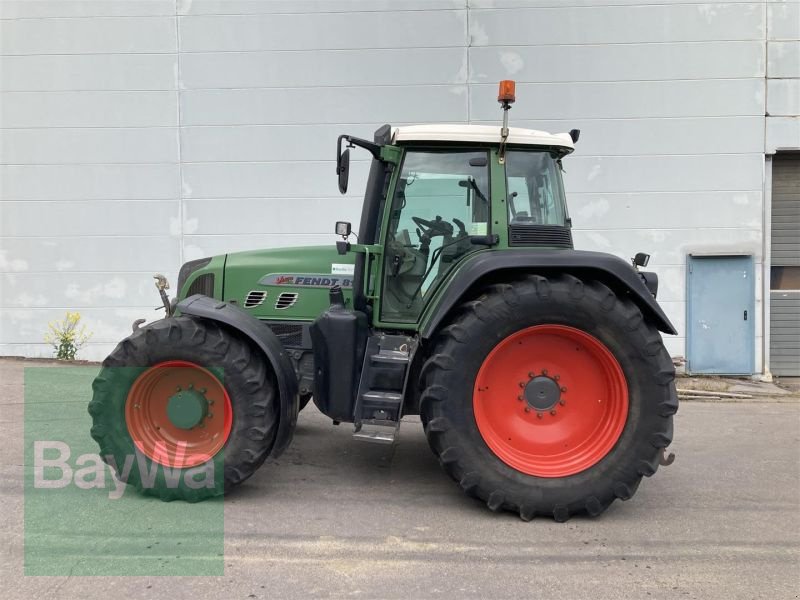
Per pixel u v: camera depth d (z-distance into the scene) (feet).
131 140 26.12
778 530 10.80
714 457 15.11
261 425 11.53
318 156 25.90
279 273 13.88
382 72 25.55
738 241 25.25
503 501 10.93
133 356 11.47
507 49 25.23
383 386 12.00
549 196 12.60
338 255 13.91
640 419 10.87
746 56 24.67
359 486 12.77
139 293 26.71
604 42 25.02
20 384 21.84
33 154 26.30
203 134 26.00
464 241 12.37
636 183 25.36
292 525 10.77
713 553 9.91
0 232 26.68
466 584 8.84
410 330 12.63
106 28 25.72
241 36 25.59
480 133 12.23
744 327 25.36
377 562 9.46
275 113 25.81
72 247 26.63
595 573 9.21
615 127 25.26
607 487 10.87
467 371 10.94
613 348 10.89
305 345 13.67
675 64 24.91
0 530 10.39
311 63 25.61
